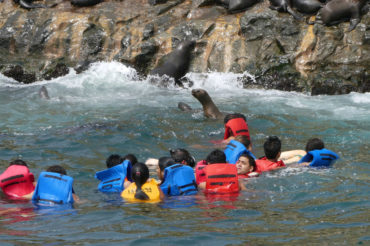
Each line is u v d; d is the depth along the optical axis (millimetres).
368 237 7227
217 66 23375
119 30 25234
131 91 21859
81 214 8625
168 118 17141
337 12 22688
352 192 9789
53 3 27656
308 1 23469
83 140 14594
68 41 25156
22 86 22797
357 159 12625
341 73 21656
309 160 12008
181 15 25672
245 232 7551
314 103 19547
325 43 22328
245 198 9547
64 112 18172
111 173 10242
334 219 8164
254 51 23172
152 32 24812
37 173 11727
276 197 9602
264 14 23672
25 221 8266
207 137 15133
